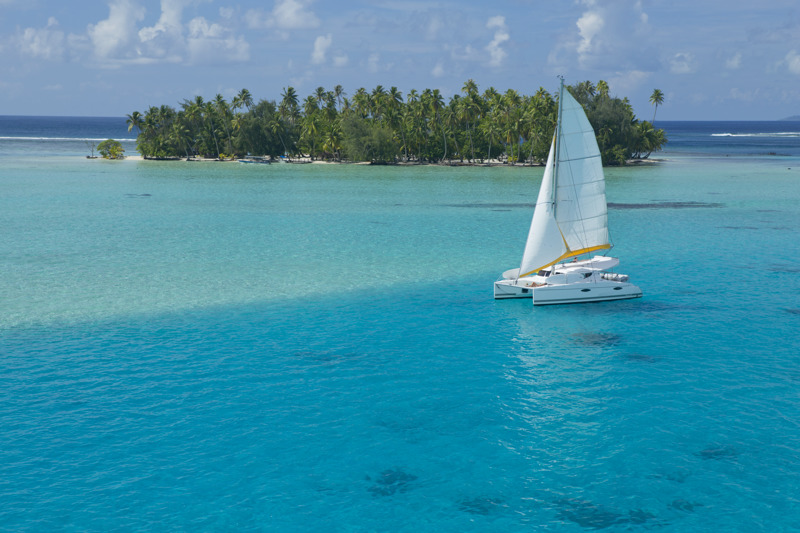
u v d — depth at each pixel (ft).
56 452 76.74
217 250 205.57
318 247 211.41
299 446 79.05
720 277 166.81
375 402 91.45
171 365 104.58
